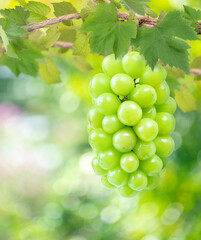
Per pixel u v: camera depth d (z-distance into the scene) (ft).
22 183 16.30
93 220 12.09
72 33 3.96
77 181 13.97
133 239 7.78
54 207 13.15
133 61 3.51
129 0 3.59
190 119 7.07
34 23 3.81
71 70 7.03
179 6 5.16
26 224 11.05
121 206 10.32
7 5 4.15
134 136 3.51
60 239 11.84
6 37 3.73
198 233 6.29
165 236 6.90
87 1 3.80
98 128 3.58
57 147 18.81
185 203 6.82
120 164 3.53
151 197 7.03
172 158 7.11
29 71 4.40
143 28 3.53
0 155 17.72
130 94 3.52
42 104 21.20
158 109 3.66
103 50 3.56
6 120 21.03
